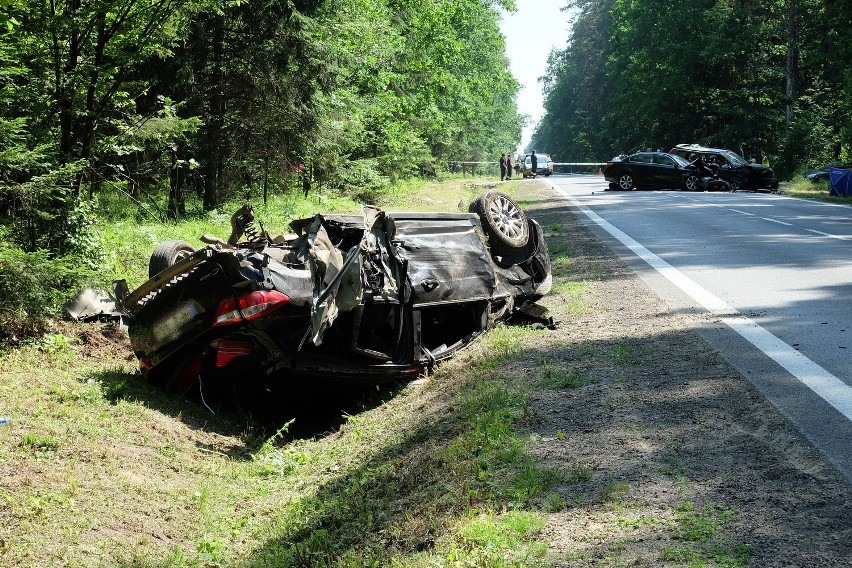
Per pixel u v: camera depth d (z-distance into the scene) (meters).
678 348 7.55
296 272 7.62
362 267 7.68
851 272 11.72
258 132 22.36
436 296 8.55
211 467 6.82
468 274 9.00
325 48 21.12
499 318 9.53
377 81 32.44
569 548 3.94
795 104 56.97
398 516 5.12
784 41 57.69
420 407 7.47
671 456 4.91
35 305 8.82
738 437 5.14
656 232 18.61
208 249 7.32
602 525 4.12
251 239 9.19
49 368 8.19
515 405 6.34
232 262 7.27
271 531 5.79
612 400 6.11
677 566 3.60
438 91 53.94
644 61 64.31
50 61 12.17
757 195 33.28
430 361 8.53
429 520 4.76
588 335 8.49
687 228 19.31
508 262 10.38
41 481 5.61
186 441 7.20
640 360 7.21
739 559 3.61
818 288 10.49
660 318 9.03
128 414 7.30
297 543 5.47
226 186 23.59
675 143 62.97
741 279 11.45
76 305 10.08
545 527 4.20
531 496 4.60
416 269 8.46
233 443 7.47
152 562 5.05
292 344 7.50
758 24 56.31
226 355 7.55
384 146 35.53
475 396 6.80
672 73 59.31
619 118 78.06
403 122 37.72
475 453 5.52
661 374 6.71
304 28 20.36
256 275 7.27
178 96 19.52
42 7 11.54
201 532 5.73
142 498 5.88
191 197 24.42
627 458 4.96
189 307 7.54
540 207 28.25
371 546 4.81
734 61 56.91
